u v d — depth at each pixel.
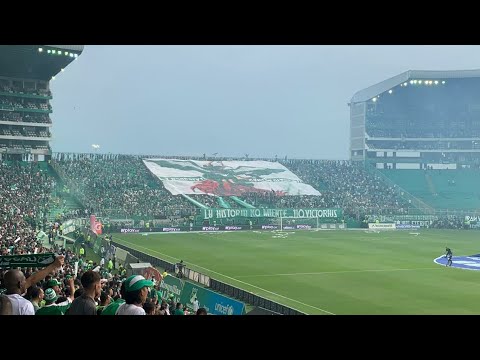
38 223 68.75
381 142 139.38
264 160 127.56
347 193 118.00
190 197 104.12
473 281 44.78
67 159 106.25
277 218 96.75
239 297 36.00
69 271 28.98
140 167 112.31
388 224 100.06
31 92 102.19
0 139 99.75
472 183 128.25
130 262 44.16
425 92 136.12
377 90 130.38
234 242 74.31
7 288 8.04
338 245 71.69
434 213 110.25
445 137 137.38
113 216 88.38
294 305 35.06
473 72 119.88
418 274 48.44
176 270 45.88
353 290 40.59
